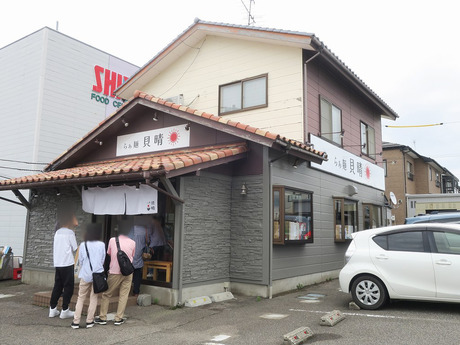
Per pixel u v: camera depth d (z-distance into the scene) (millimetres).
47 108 15211
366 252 6887
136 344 5309
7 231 15797
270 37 10695
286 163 9273
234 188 8922
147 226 7941
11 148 15602
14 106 15852
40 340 5551
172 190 7270
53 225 10367
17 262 11750
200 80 12609
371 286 6793
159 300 7594
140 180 7695
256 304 7664
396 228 6832
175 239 7535
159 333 5801
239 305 7594
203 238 8039
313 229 10234
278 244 8539
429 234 6551
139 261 7746
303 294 8703
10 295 9094
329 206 11281
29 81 15516
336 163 11875
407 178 25891
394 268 6582
